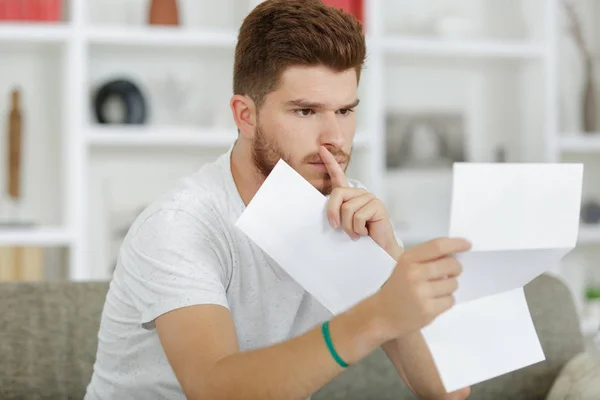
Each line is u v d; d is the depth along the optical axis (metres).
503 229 1.27
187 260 1.62
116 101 4.32
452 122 4.88
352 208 1.57
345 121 1.73
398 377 2.47
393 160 4.80
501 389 2.50
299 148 1.69
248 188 1.83
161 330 1.56
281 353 1.37
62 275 4.39
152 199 4.51
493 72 4.92
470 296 1.36
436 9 4.87
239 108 1.79
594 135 4.80
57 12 4.13
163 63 4.55
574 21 4.99
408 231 4.62
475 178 1.25
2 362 2.27
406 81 4.84
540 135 4.66
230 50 4.42
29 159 4.42
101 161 4.47
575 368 2.42
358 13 4.40
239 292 1.86
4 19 4.08
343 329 1.33
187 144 4.40
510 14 4.92
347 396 2.44
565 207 1.31
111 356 1.87
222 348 1.49
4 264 4.00
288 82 1.67
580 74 5.04
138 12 4.48
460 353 1.34
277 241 1.54
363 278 1.56
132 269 1.68
